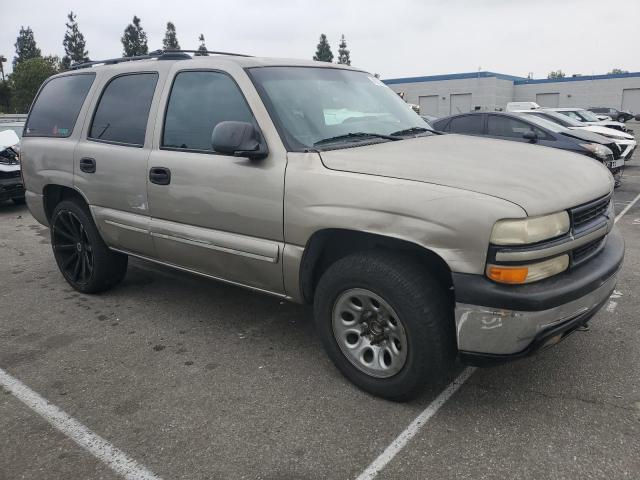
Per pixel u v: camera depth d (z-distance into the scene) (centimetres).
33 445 269
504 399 297
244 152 306
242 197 323
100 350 371
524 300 243
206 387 319
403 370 281
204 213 346
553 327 257
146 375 335
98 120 429
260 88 331
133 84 409
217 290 482
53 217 480
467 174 272
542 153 328
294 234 303
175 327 406
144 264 563
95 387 323
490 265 246
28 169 492
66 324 418
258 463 252
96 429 281
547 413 283
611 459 246
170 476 245
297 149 310
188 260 372
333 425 278
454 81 4916
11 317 435
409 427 274
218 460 255
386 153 305
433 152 310
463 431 270
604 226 293
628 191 1031
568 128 1045
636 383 310
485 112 1036
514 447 257
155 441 270
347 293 295
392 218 265
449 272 271
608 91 4788
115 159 400
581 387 307
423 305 265
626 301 435
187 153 356
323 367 339
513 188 258
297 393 310
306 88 354
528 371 325
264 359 352
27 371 344
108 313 436
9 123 1142
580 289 259
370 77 428
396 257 277
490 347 254
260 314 427
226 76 346
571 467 242
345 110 359
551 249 252
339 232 295
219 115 344
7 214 910
